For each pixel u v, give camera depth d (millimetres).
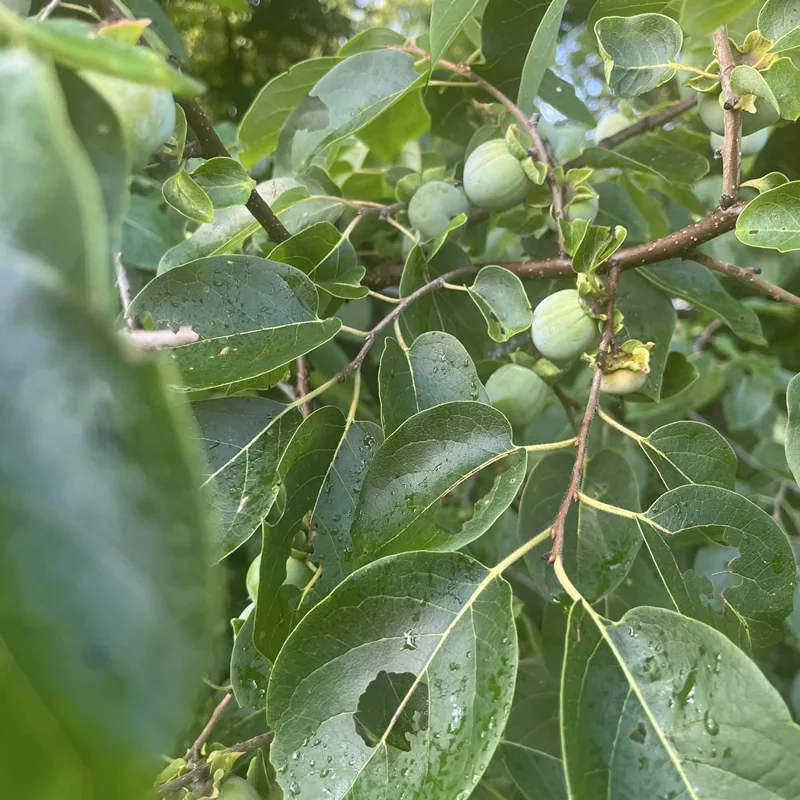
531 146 348
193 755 259
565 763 175
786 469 498
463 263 344
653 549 229
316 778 196
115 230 109
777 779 175
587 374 480
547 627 312
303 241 289
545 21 298
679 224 523
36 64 92
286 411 258
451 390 269
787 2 263
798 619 428
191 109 245
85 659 77
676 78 437
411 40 380
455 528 402
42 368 82
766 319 604
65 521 79
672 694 189
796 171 484
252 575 281
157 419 84
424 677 202
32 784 74
